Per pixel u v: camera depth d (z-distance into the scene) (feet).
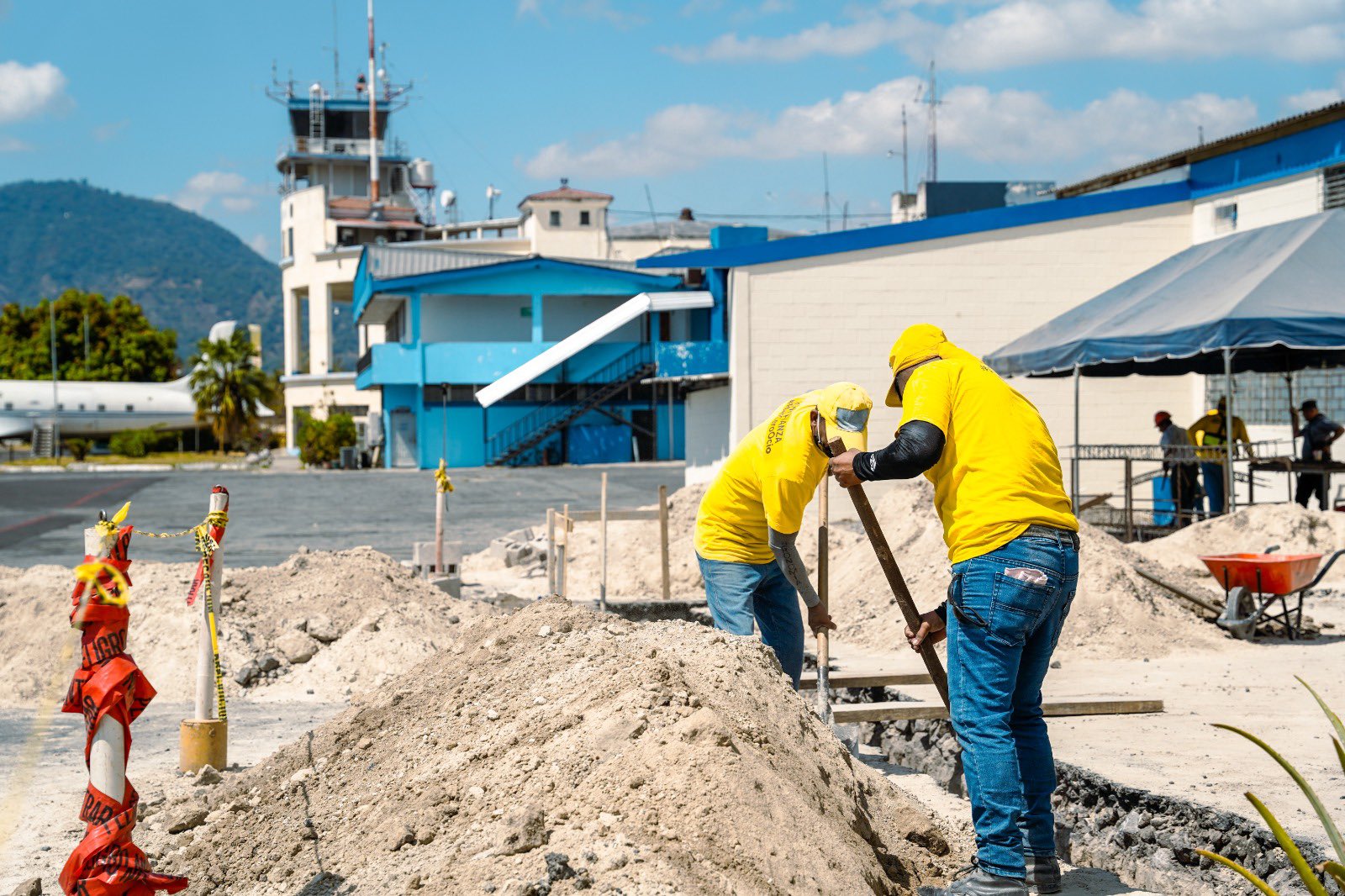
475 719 13.79
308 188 250.57
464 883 10.58
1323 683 24.66
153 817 15.31
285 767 14.88
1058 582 12.80
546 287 147.13
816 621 18.63
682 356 77.41
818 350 70.13
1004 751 12.71
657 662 13.12
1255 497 64.90
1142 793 16.61
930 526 36.40
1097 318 58.44
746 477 19.02
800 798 11.98
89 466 188.85
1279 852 14.40
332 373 231.91
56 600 31.76
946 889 12.60
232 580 33.86
